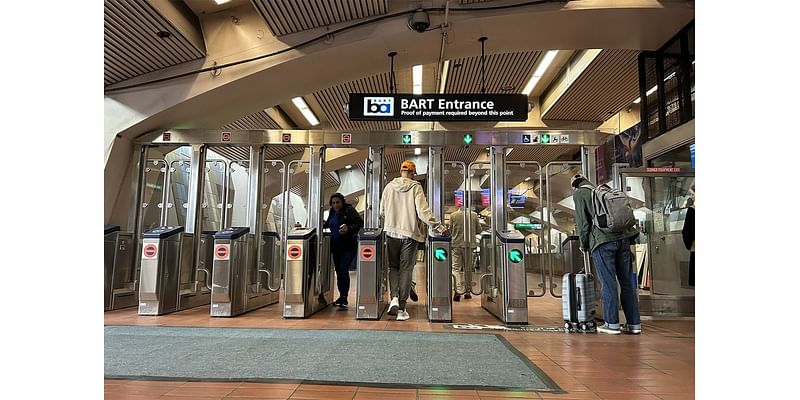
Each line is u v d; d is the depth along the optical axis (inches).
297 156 394.6
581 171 236.1
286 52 241.8
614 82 332.2
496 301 211.8
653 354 131.6
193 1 233.9
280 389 92.1
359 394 89.4
